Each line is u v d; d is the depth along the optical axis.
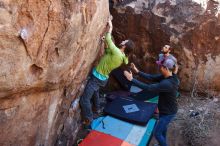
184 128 5.29
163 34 5.82
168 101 4.41
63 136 4.47
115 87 6.11
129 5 5.91
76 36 3.36
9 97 2.95
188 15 5.71
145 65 6.11
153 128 5.11
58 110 4.01
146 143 4.81
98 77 4.82
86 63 4.33
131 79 4.48
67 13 3.03
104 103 5.77
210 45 5.69
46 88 3.38
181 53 5.84
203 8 5.65
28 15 2.70
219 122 5.37
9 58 2.68
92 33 3.96
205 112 5.59
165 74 4.37
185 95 6.07
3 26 2.51
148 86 4.38
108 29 4.97
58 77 3.45
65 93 4.02
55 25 2.97
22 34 2.67
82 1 3.27
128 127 5.08
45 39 2.95
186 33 5.73
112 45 4.67
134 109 5.39
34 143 3.67
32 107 3.35
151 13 5.82
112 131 4.97
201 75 5.91
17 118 3.21
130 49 5.02
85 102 4.85
